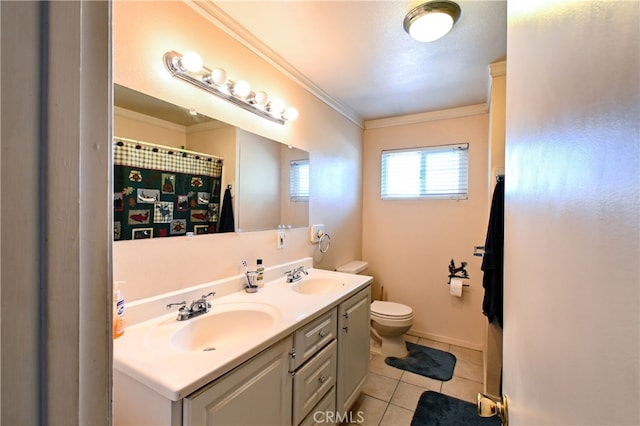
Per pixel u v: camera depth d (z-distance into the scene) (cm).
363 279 197
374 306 263
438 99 255
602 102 29
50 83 29
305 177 225
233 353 95
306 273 208
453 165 281
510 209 75
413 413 183
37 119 28
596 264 30
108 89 34
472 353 260
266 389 108
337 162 270
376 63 194
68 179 30
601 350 28
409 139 300
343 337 164
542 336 45
